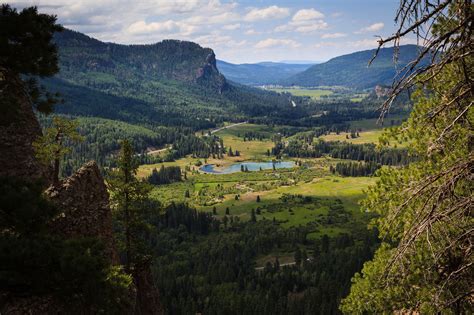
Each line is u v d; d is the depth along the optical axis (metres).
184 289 127.44
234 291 129.75
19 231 15.89
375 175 18.78
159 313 36.88
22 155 27.44
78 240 16.64
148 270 37.78
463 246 12.92
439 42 9.05
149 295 36.47
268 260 173.25
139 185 37.19
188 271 148.25
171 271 140.38
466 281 13.05
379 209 17.84
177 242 183.38
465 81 10.59
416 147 16.75
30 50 20.64
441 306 12.03
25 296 15.84
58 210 16.75
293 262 169.00
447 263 14.10
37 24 21.09
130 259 36.91
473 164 10.77
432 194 11.44
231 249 168.25
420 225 11.45
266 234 195.75
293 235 193.75
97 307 16.59
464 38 9.20
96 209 28.80
